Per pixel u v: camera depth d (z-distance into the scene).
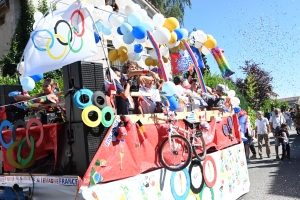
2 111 4.31
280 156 12.02
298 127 16.64
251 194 6.83
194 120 5.09
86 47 3.54
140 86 4.73
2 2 11.48
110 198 3.37
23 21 11.20
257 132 12.00
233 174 6.41
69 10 3.64
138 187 3.79
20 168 3.88
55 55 3.52
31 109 4.29
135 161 3.83
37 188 3.63
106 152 3.46
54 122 3.87
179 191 4.57
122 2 12.91
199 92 6.33
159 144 4.29
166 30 4.92
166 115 4.43
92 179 3.25
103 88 3.72
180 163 4.53
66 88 3.63
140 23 4.75
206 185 5.31
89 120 3.31
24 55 3.73
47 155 3.90
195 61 6.02
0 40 12.23
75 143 3.52
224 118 6.55
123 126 3.67
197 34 6.43
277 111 11.93
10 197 3.63
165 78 4.66
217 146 5.89
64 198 3.42
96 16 5.36
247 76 23.30
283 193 6.69
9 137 4.06
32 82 4.62
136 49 5.88
